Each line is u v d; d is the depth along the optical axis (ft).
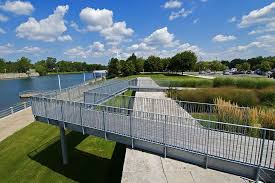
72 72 467.11
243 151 21.16
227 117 32.24
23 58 389.60
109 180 29.25
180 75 190.19
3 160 35.86
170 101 46.50
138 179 18.60
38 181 29.76
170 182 18.13
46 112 34.71
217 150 20.98
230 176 18.88
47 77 357.41
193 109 44.91
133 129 24.89
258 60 298.35
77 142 41.55
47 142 42.34
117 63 227.20
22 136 45.42
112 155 36.27
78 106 29.86
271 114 31.83
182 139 23.12
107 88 56.24
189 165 20.84
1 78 323.37
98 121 27.96
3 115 66.03
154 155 22.97
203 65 271.28
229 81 80.94
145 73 239.91
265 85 72.43
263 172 17.93
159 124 26.07
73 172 31.68
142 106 44.45
